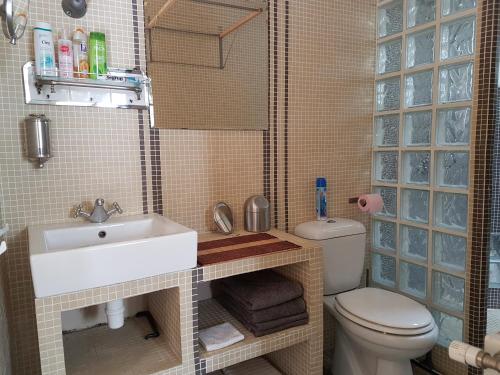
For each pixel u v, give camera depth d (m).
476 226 1.56
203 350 1.31
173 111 1.53
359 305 1.50
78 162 1.37
